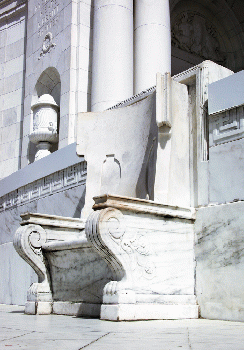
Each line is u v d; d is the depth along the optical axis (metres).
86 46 14.07
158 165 6.16
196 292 5.60
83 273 5.88
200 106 6.33
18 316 5.79
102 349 2.69
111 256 4.86
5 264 11.17
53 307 6.27
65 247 5.95
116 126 7.66
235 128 5.78
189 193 6.29
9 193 12.23
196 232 5.77
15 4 19.00
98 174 7.61
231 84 5.88
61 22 14.83
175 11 18.17
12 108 18.16
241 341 3.15
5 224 12.23
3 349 2.68
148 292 5.07
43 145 15.00
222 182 5.79
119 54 12.81
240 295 5.14
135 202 5.10
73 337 3.34
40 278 6.47
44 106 15.01
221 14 19.78
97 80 12.78
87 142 7.89
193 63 18.78
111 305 4.80
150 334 3.57
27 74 16.77
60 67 14.46
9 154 17.83
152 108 6.97
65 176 9.83
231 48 19.95
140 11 13.50
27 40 17.12
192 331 3.83
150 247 5.19
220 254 5.45
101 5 13.26
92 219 4.82
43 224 6.52
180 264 5.50
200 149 6.22
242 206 5.36
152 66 12.96
